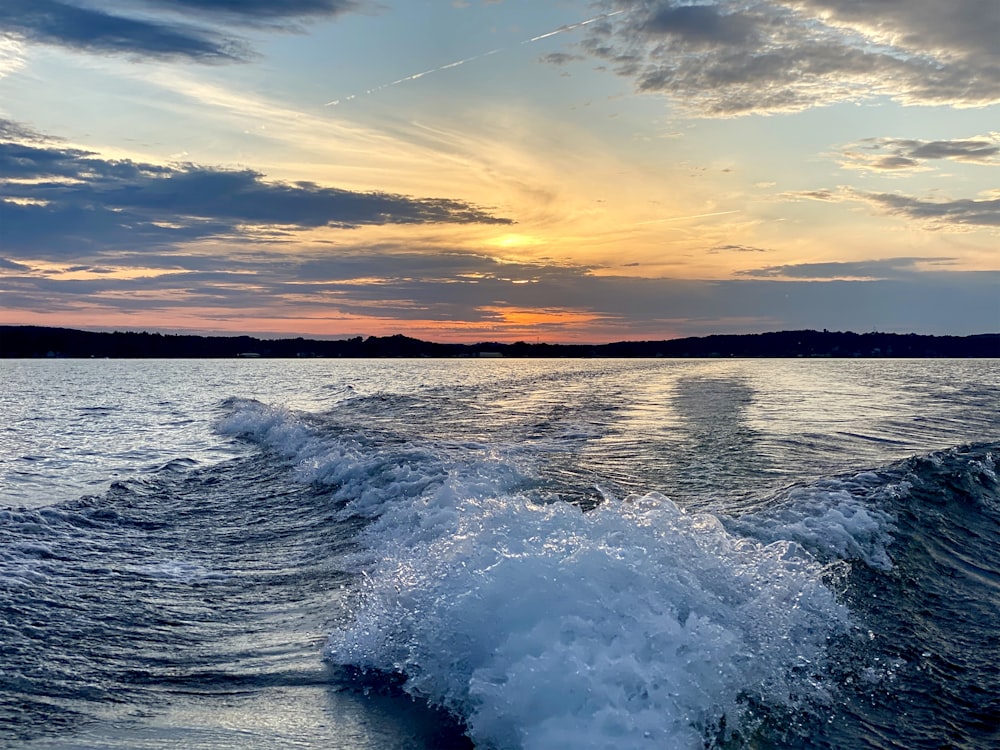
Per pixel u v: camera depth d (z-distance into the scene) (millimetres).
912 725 4426
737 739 4172
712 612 5172
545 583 5047
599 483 10766
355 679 4969
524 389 36375
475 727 4199
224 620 6160
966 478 10625
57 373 74375
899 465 11234
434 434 17469
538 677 4246
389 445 14617
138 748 4125
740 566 6059
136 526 9359
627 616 4781
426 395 33312
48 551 7859
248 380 57219
